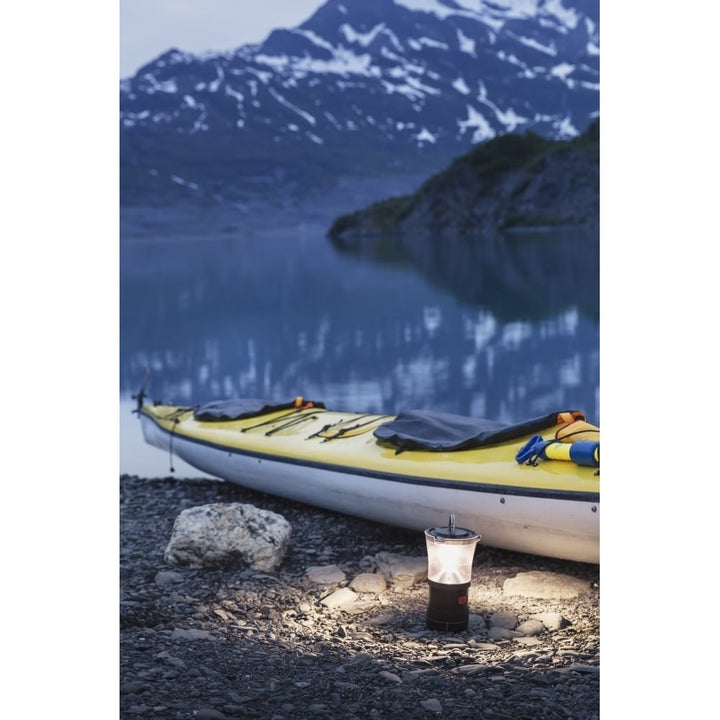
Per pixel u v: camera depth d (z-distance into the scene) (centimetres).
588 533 338
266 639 291
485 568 373
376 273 2348
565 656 273
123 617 311
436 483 382
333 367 1255
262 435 505
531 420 389
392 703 237
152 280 2359
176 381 1201
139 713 229
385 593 346
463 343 1380
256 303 1916
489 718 229
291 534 431
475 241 3138
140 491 535
